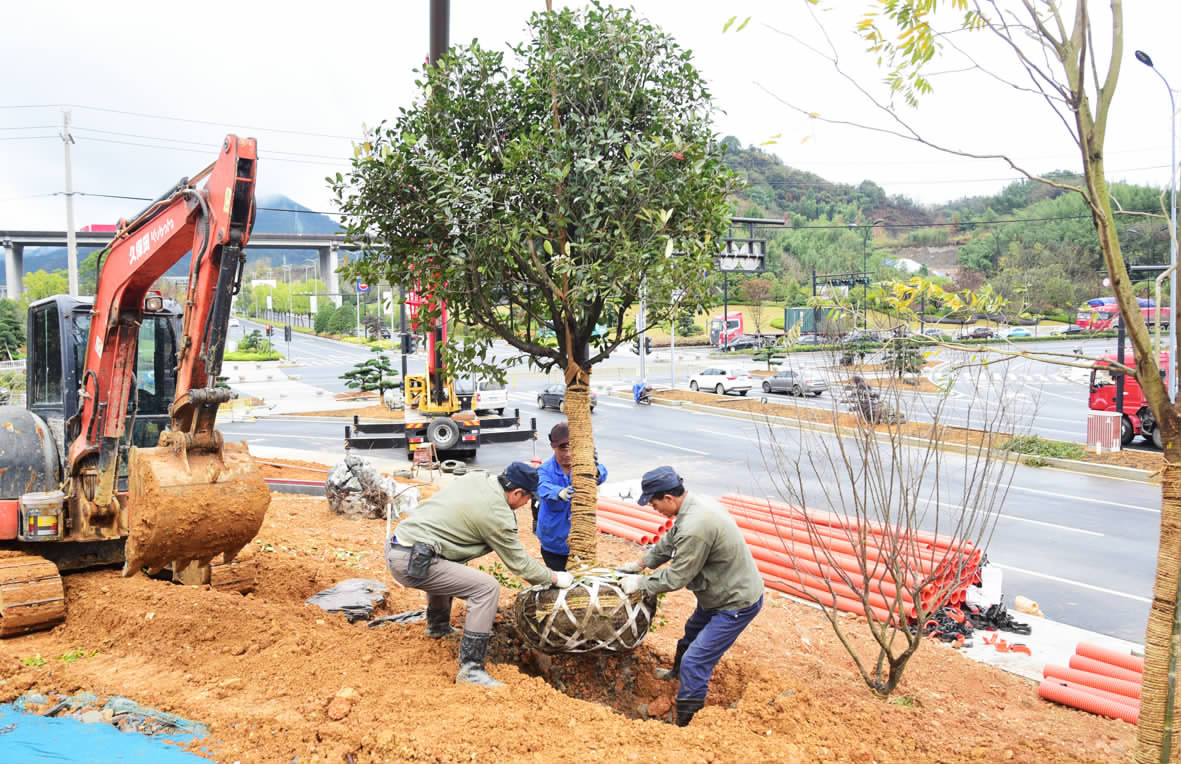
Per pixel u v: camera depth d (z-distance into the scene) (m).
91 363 6.72
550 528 6.55
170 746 4.16
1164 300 22.20
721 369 33.09
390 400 29.80
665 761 4.03
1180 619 3.61
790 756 4.17
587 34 5.86
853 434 6.59
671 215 5.62
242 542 6.36
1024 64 3.52
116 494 6.81
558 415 27.83
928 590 7.06
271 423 26.34
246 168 5.50
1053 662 6.43
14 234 91.75
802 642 6.52
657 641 6.12
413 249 6.14
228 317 5.79
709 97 6.09
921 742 4.57
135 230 6.39
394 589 7.23
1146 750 3.66
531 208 5.83
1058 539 11.28
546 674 5.65
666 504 4.87
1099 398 19.91
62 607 6.10
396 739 4.07
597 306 6.03
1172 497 3.60
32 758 4.06
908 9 3.64
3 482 6.60
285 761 3.99
